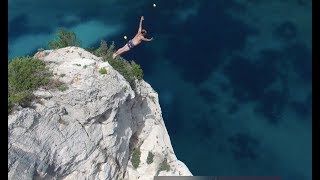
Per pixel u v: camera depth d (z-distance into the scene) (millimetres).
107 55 37531
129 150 36438
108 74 32125
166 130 40125
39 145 28141
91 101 31328
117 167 34219
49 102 29828
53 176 29766
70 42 37906
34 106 28875
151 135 37656
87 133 31547
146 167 36156
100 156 32250
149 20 47875
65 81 31141
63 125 30047
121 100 33062
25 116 27328
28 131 27484
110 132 32781
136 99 37094
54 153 29391
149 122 38125
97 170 32344
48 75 31125
